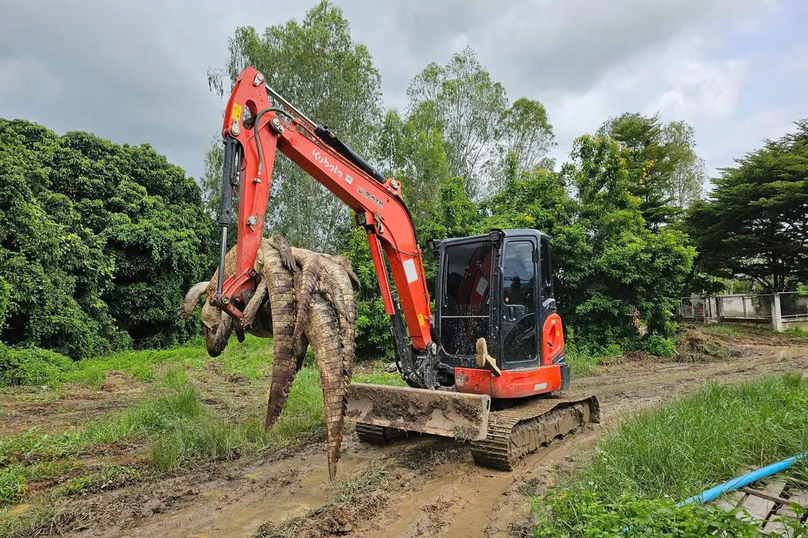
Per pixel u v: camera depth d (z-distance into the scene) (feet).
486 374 19.25
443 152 87.61
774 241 82.33
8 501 15.20
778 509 13.34
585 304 49.26
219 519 13.88
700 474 14.78
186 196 80.59
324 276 12.79
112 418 24.22
